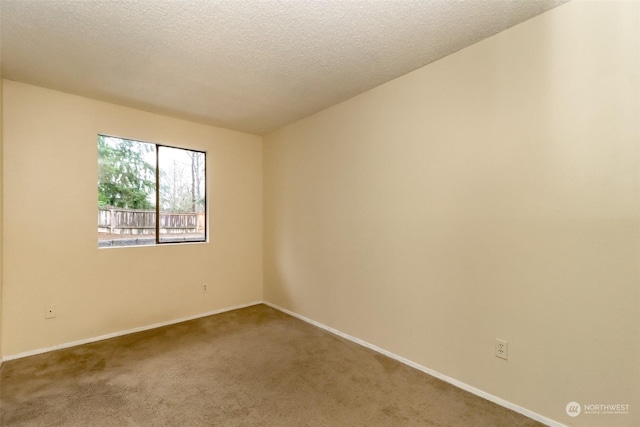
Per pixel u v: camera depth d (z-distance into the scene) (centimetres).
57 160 269
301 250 355
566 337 166
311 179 340
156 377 222
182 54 212
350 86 266
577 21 162
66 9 164
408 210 244
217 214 376
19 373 225
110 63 224
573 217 164
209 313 368
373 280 272
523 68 181
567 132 166
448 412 183
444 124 220
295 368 237
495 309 194
